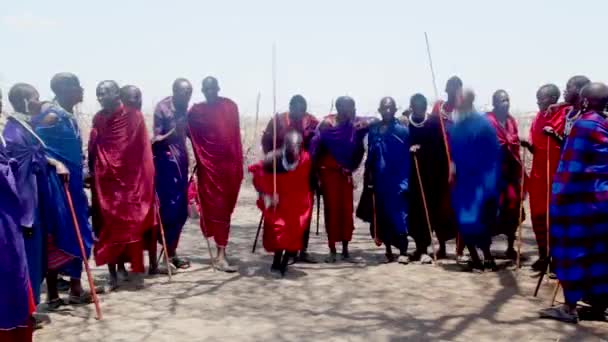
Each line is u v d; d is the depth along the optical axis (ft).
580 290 17.58
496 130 25.09
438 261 26.84
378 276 23.98
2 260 14.58
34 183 17.01
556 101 23.53
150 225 22.91
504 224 25.88
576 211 17.52
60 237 18.75
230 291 21.86
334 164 26.18
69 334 17.21
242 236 34.53
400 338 16.61
